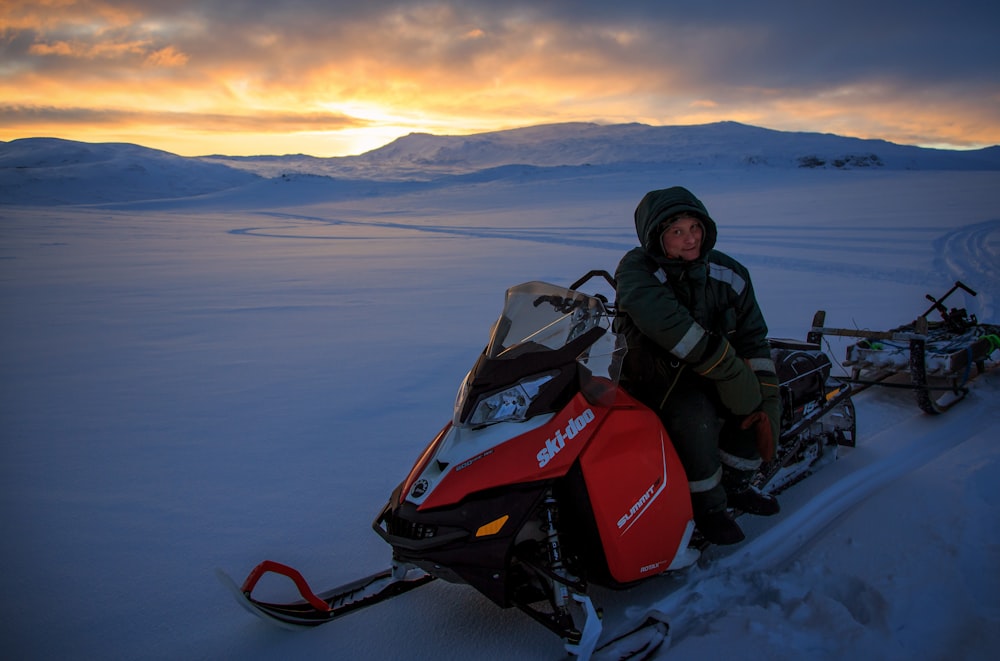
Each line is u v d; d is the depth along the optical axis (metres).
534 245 22.28
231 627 2.47
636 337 2.65
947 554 2.65
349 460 4.05
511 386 2.16
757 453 2.69
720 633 2.26
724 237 19.03
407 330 8.15
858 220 23.19
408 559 2.14
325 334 8.06
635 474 2.29
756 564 2.78
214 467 3.99
